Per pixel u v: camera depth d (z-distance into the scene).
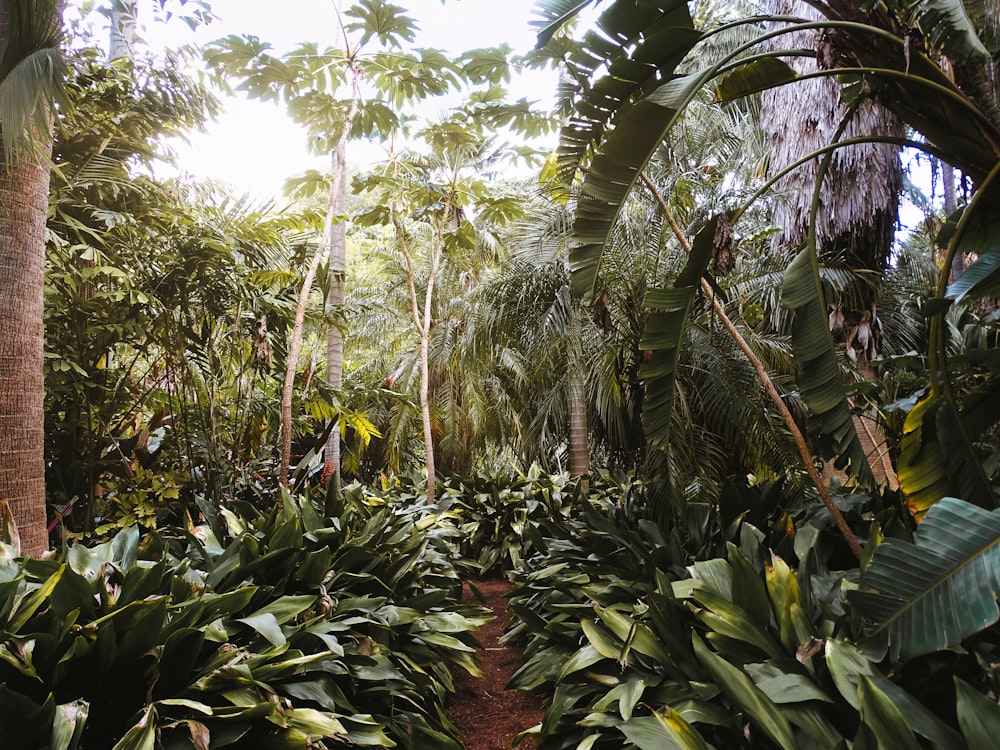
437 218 6.02
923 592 1.68
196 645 1.96
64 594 2.01
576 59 2.63
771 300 5.36
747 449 4.44
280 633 2.20
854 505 3.44
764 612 2.32
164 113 4.80
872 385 3.59
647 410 2.77
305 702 2.29
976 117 2.23
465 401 10.76
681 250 4.29
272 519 3.47
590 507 4.05
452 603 3.89
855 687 1.75
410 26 4.37
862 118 4.82
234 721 1.87
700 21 8.62
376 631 3.00
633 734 1.91
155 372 5.12
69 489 4.36
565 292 6.06
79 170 4.38
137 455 4.83
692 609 2.49
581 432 6.98
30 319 2.64
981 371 3.55
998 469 2.97
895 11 2.43
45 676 1.82
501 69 4.72
